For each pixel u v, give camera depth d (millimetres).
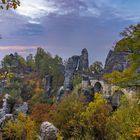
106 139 30141
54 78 170750
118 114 28844
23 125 41312
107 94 68938
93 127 32438
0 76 9477
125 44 15352
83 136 34625
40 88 166625
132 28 15352
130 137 22234
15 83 152000
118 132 26984
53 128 28094
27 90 158375
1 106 87750
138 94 16688
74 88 139125
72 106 45875
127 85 15961
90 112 34750
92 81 124188
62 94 141750
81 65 187875
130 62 15773
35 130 43688
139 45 14930
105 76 16641
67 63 185375
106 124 31250
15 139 40281
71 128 40156
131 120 24516
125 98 26547
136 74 15438
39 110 64625
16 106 88562
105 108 35344
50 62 184875
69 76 167000
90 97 106500
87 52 195500
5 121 43094
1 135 39750
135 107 24016
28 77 182625
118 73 16141
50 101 140875
